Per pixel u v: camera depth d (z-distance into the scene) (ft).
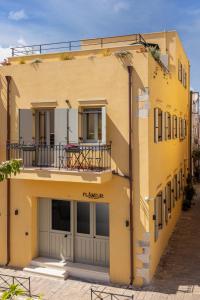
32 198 45.70
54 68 44.37
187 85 91.86
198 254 50.11
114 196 41.45
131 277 40.45
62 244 45.73
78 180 40.16
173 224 62.95
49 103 44.62
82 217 44.73
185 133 88.63
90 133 43.73
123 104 40.98
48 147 45.68
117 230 41.32
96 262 44.06
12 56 55.72
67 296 37.83
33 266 45.01
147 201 40.09
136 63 40.37
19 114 45.09
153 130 43.16
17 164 26.61
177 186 69.77
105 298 37.14
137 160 40.55
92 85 42.47
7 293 17.92
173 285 40.04
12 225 46.55
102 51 51.34
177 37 66.90
